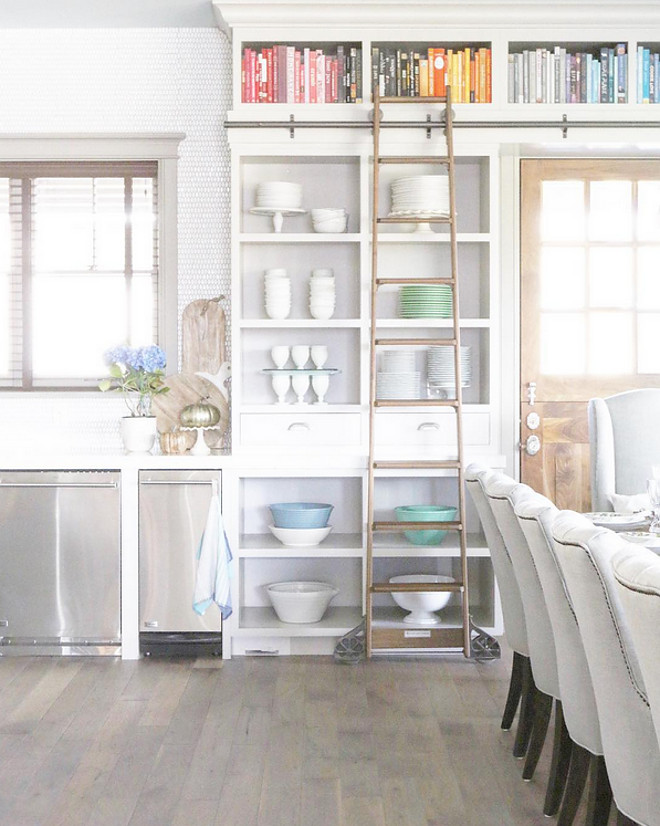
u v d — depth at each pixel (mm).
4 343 5887
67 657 5270
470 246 5797
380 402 5258
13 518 5258
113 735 4055
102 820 3248
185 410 5484
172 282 5789
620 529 3633
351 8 5297
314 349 5570
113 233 5871
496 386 5500
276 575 5797
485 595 5582
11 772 3660
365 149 5457
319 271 5617
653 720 2127
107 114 5789
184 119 5797
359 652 5191
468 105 5406
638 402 4848
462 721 4242
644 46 5578
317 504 5602
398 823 3230
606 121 5406
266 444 5480
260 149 5449
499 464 5414
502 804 3385
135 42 5789
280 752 3867
